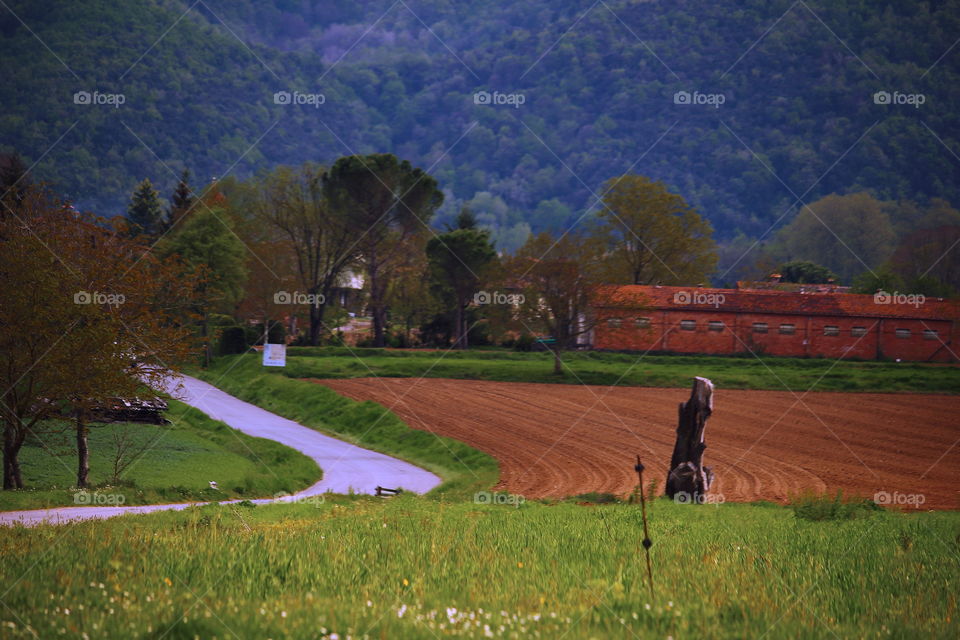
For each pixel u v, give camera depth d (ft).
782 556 175.83
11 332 386.52
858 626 116.98
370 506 344.69
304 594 123.34
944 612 129.49
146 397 450.71
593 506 353.10
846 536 224.94
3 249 394.32
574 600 124.88
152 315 456.45
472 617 109.81
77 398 404.57
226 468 494.18
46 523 239.50
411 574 142.10
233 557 154.92
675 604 123.44
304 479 503.61
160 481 428.56
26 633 99.91
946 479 506.89
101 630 101.76
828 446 622.54
